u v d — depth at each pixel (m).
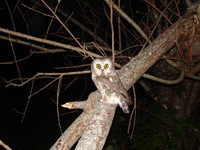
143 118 1.51
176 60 1.29
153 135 1.43
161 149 1.41
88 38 1.74
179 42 1.17
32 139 2.49
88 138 0.60
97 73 0.86
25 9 1.77
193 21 1.07
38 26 1.84
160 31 1.41
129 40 1.52
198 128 1.41
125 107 0.85
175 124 1.43
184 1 1.32
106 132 0.63
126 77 0.83
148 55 0.88
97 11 1.57
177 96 1.53
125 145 1.50
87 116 0.71
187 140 1.41
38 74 0.94
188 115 1.53
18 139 2.50
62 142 0.68
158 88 1.55
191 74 1.29
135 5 1.64
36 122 2.64
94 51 1.54
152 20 1.48
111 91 0.80
